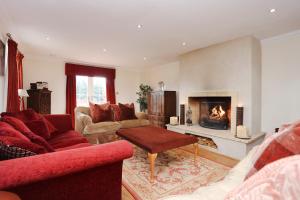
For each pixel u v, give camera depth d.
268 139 0.84
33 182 0.93
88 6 2.20
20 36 3.28
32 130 2.16
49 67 5.11
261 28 2.86
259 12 2.32
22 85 4.43
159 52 4.38
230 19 2.54
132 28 2.88
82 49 4.13
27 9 2.28
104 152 1.13
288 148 0.71
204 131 3.53
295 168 0.43
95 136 3.73
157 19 2.55
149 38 3.36
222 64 3.60
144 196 1.86
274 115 3.26
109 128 3.90
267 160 0.75
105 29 2.94
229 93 3.42
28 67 4.78
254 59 3.22
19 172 0.86
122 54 4.57
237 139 2.93
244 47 3.24
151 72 6.46
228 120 3.66
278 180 0.44
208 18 2.51
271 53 3.30
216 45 3.71
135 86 6.86
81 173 1.11
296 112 3.01
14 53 3.26
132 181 2.17
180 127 4.04
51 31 3.03
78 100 5.71
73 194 1.10
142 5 2.17
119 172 1.29
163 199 0.97
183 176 2.29
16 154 1.05
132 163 2.71
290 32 3.03
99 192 1.21
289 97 3.08
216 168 2.53
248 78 3.18
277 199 0.42
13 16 2.47
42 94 4.55
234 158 2.95
